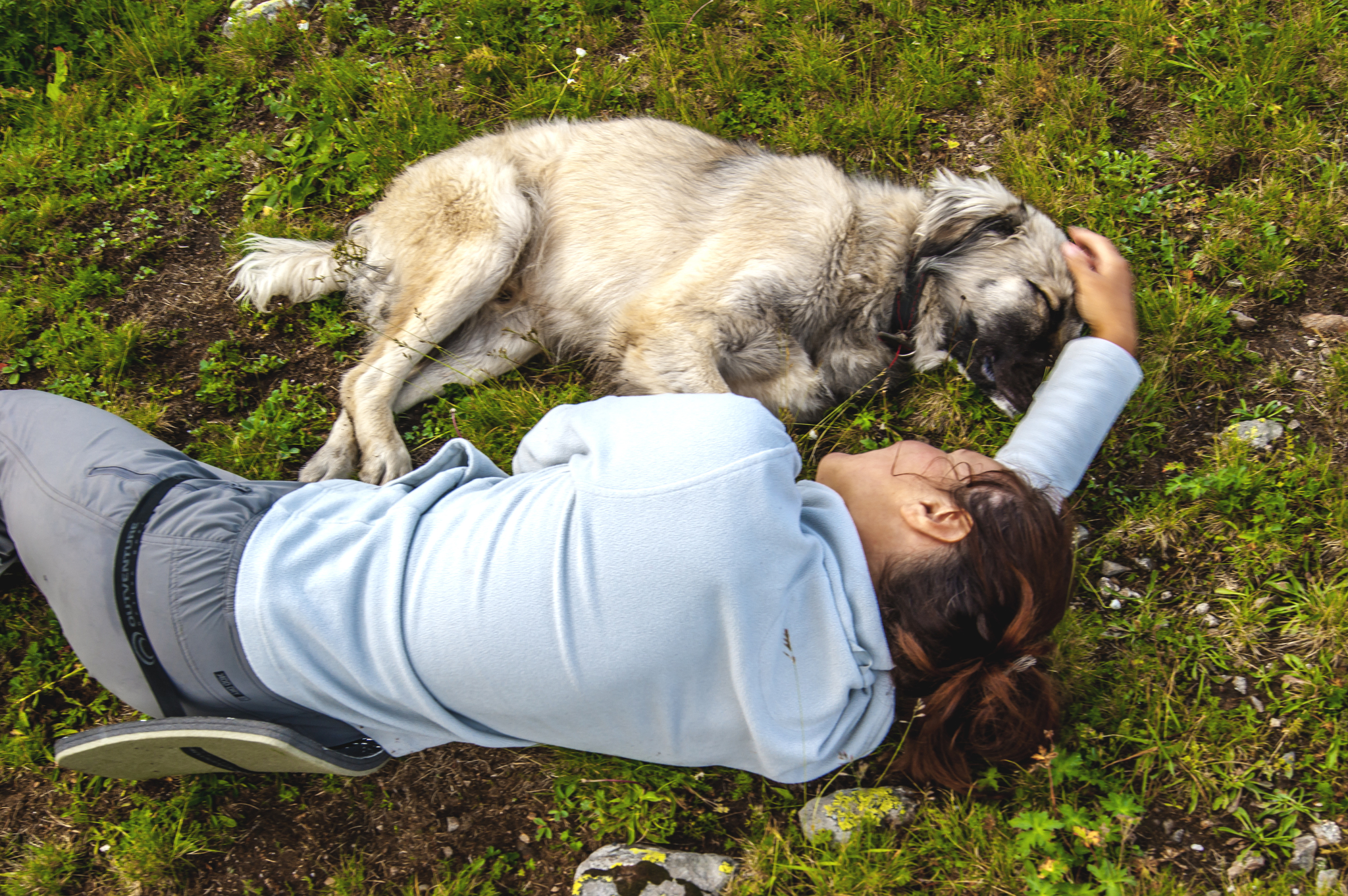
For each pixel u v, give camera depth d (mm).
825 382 3137
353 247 3150
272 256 3117
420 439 3008
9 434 2082
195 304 3230
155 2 4023
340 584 1712
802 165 3139
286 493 2006
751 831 2250
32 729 2395
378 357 2941
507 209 3119
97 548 1858
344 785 2344
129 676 1881
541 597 1633
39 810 2320
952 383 3025
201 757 1904
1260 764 2234
